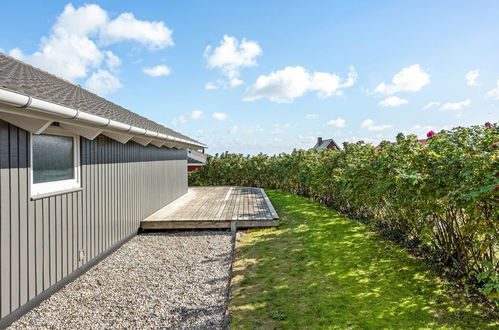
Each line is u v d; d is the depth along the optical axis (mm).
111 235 5176
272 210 7723
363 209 7168
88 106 3715
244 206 8555
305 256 4734
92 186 4543
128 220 5941
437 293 3381
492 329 2654
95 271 4324
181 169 11039
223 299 3422
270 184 16188
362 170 5625
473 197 2729
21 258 3010
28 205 3127
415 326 2730
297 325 2783
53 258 3553
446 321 2807
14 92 2188
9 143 2879
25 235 3076
